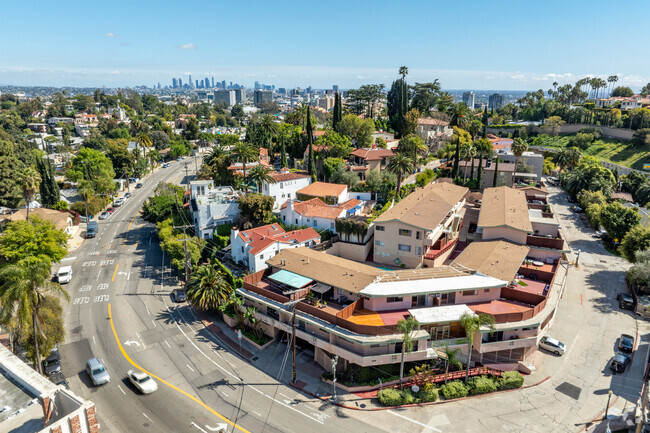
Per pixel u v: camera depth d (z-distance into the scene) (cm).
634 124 17062
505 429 3816
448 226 7519
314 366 4853
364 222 7119
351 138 13500
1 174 10544
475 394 4278
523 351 4638
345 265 5644
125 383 4484
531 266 5994
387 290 4741
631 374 4588
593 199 10244
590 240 8744
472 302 4997
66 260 8188
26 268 4175
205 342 5353
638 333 5372
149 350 5138
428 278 5134
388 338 4231
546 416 3972
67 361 4875
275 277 5400
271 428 3841
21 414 3084
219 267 6750
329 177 11081
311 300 4975
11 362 3609
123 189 14488
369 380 4456
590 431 3775
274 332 5341
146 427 3841
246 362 4931
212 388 4425
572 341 5212
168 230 8644
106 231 10119
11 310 4162
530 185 11081
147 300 6494
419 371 4381
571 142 18225
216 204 8706
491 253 5834
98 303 6372
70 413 2836
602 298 6297
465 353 4584
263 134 15525
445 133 14375
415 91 16625
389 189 9600
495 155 12444
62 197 12188
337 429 3831
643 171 14188
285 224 8575
